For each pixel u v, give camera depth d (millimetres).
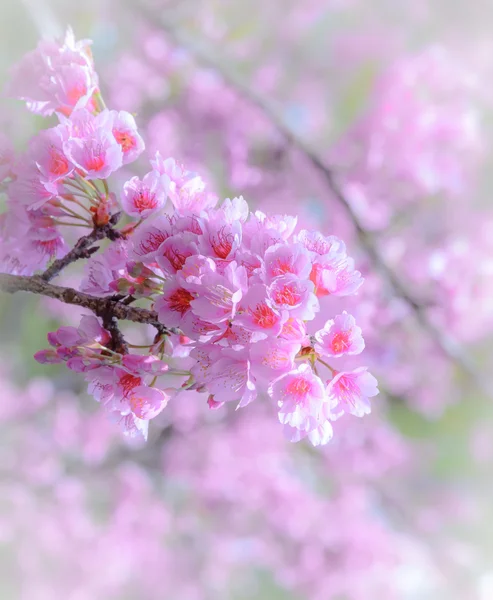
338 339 1134
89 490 2918
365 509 3008
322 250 1146
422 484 3193
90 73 1195
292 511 2869
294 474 3014
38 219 1191
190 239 1138
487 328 2570
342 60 2779
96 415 3002
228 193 2717
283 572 2861
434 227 2506
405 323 2471
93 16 2643
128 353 1168
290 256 1122
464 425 3115
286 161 2607
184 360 1385
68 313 3016
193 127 2730
